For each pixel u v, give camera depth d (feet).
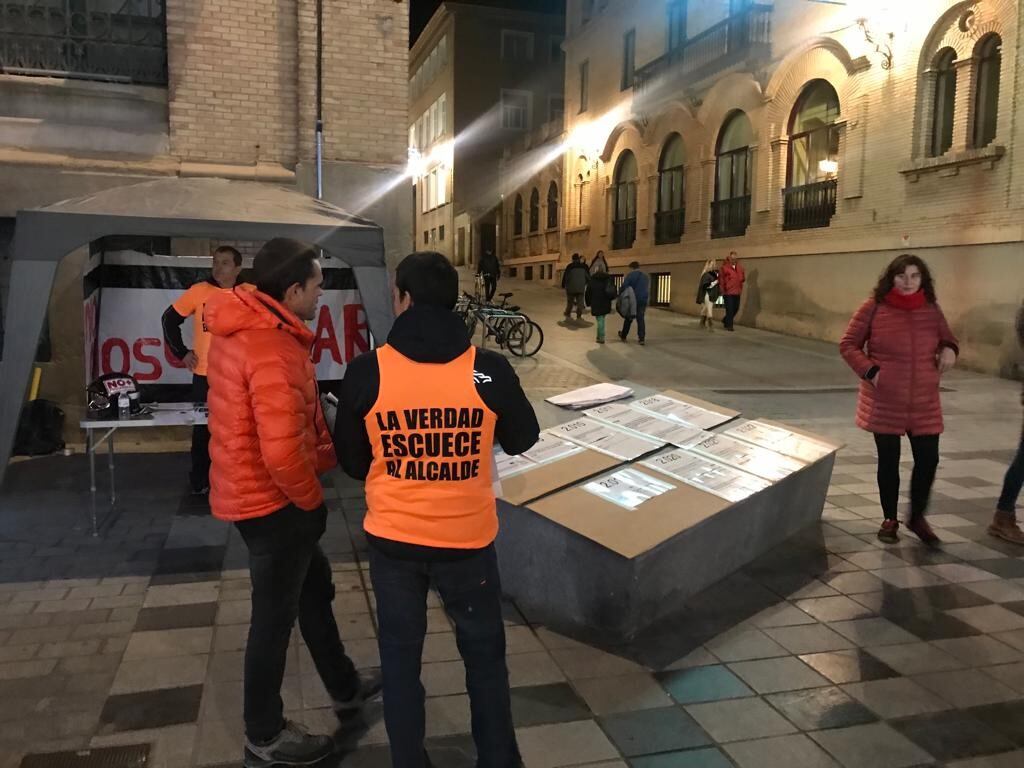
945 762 9.21
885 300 15.88
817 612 13.05
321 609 9.66
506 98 130.93
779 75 58.70
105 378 17.56
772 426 17.47
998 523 16.56
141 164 22.85
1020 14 40.63
